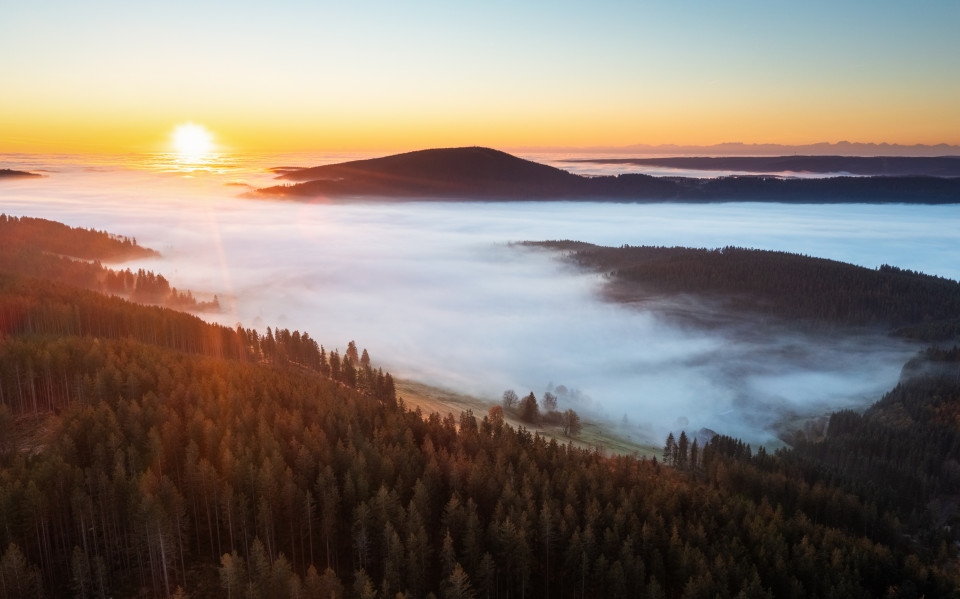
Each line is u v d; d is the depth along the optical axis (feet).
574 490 250.78
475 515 217.97
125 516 202.18
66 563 196.85
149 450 228.02
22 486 194.70
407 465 250.16
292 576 183.11
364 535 204.23
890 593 220.64
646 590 202.28
